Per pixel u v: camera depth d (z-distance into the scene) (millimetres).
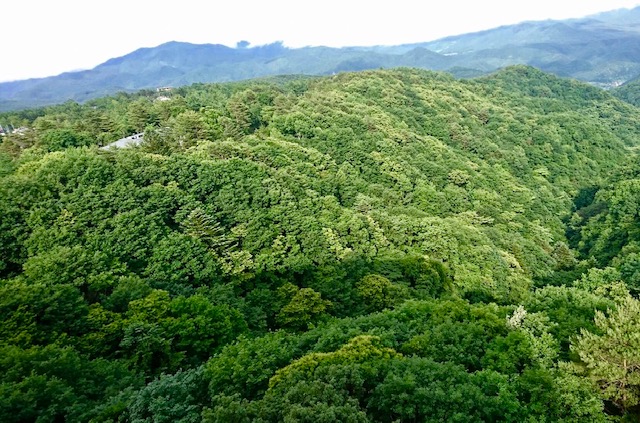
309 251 62188
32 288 40906
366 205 82188
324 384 26656
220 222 64438
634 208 92062
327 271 58688
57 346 35000
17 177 59656
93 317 40812
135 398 28844
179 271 53156
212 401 28141
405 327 38375
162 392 28625
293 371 29328
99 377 33531
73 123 117438
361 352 31453
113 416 27938
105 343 39188
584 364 33219
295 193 76062
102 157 67500
